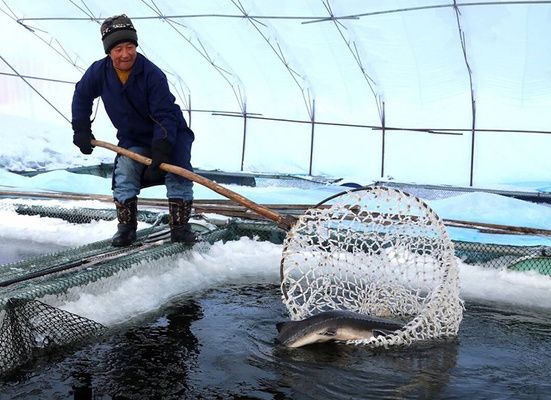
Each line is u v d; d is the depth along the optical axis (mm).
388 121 13328
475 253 5250
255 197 10383
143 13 12617
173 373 3057
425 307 3779
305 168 14523
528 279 4879
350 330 3389
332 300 4141
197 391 2873
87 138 4602
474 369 3180
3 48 14656
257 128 14898
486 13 10031
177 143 4703
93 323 3441
